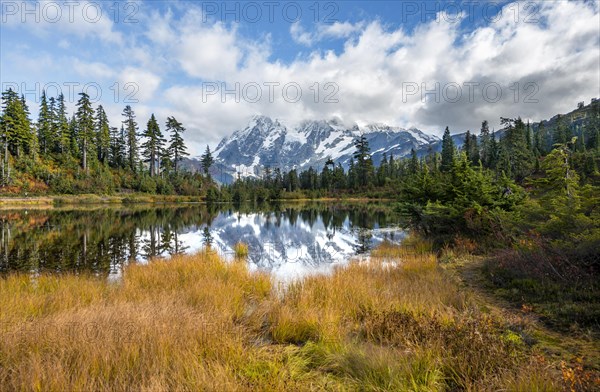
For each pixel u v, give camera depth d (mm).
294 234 22828
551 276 7020
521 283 7113
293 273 11422
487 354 3850
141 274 9289
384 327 5133
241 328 5379
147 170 77562
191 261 10898
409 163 96812
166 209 47031
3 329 4688
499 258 8984
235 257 14742
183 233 22922
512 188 13336
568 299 5848
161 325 4691
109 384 3289
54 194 53500
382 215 38562
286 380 3539
